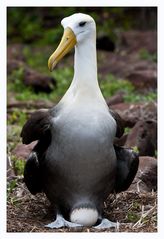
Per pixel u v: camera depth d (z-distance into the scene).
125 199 13.21
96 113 11.80
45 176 12.12
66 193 12.05
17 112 20.12
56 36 33.19
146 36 31.80
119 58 30.06
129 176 12.59
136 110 18.66
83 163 11.73
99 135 11.69
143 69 26.86
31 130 12.19
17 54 31.39
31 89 24.83
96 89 12.04
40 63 30.34
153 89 23.67
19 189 13.49
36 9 35.16
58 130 11.77
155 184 14.16
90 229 11.84
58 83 25.78
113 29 33.31
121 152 12.55
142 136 15.87
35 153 12.02
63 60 30.88
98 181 11.94
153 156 16.00
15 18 34.81
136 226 12.00
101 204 12.28
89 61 12.06
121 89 23.83
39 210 12.80
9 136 17.05
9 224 11.98
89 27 12.05
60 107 12.01
